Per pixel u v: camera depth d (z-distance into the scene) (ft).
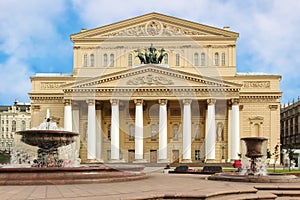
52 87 301.02
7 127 508.12
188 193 57.88
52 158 97.45
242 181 87.20
